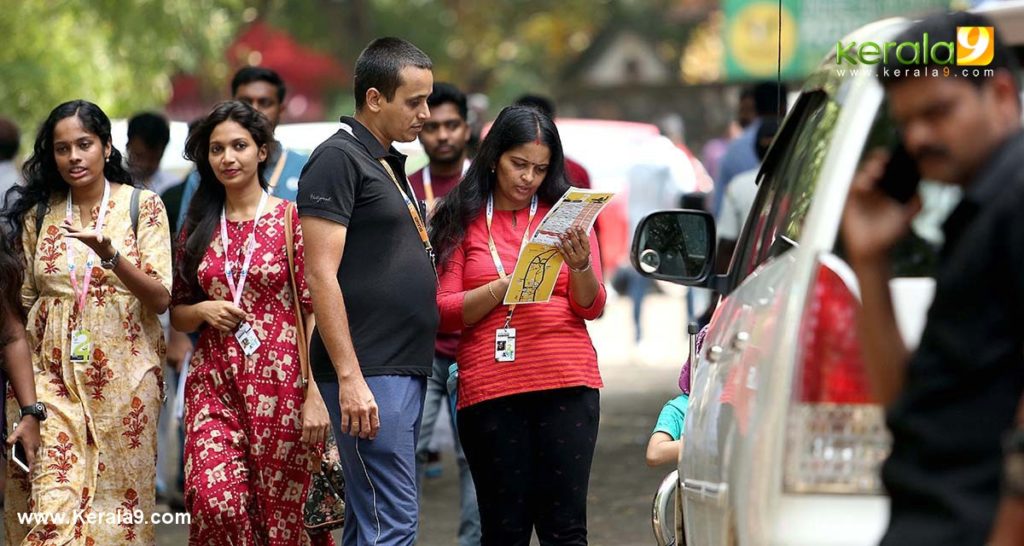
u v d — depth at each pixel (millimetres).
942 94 7523
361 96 13523
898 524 7098
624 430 28578
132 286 14953
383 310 13297
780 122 11961
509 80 119625
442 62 113375
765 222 11562
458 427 14250
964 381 6984
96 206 15586
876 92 8320
